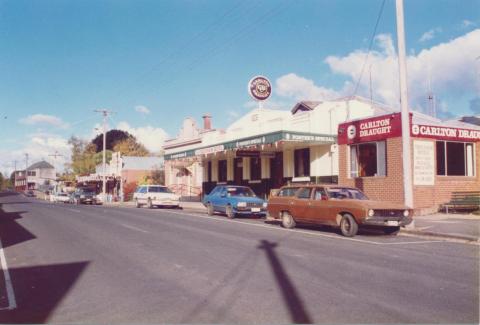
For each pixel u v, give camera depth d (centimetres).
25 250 1173
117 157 6112
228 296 682
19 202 4772
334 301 648
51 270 908
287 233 1451
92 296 700
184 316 590
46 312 623
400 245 1180
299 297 670
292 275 817
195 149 2953
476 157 2098
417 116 2280
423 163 1922
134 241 1287
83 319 589
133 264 945
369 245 1180
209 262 950
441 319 566
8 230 1647
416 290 705
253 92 2745
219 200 2164
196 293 703
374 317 575
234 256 1018
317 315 585
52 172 14512
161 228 1619
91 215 2309
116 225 1750
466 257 994
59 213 2505
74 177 7788
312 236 1370
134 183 5459
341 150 2208
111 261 984
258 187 2906
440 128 1978
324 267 886
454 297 664
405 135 1470
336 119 2408
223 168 3338
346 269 866
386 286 731
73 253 1102
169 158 3284
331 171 2323
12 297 706
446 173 2012
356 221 1341
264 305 632
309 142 2281
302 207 1531
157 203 2966
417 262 934
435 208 1933
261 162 2873
